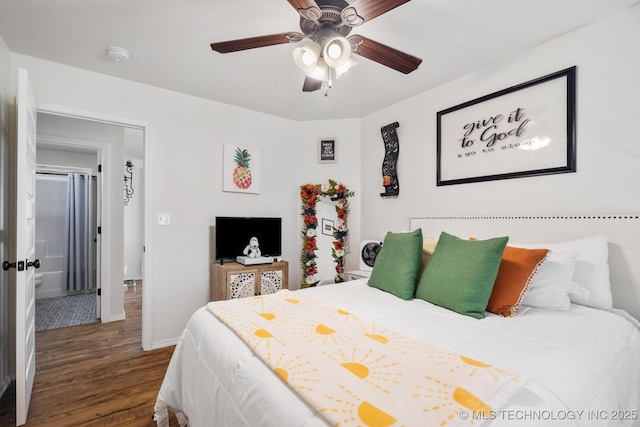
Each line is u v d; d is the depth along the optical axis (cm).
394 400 77
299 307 160
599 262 166
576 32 190
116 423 169
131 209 555
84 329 316
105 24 185
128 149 507
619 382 110
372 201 340
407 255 197
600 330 131
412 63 179
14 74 217
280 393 89
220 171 310
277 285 302
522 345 116
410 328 137
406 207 301
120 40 202
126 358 250
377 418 71
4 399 194
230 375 109
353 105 318
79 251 467
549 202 201
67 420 170
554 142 198
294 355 104
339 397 79
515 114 218
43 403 186
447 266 173
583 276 166
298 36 160
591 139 183
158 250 275
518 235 214
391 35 196
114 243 344
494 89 231
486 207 236
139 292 469
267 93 288
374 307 169
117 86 255
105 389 203
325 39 158
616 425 102
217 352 123
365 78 257
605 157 178
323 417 75
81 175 472
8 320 213
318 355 104
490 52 216
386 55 172
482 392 80
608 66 177
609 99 177
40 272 450
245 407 96
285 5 166
